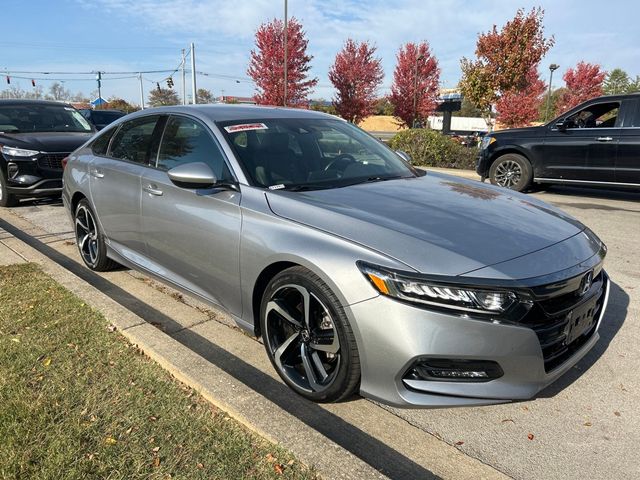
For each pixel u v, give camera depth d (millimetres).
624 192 10188
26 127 8906
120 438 2416
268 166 3418
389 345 2426
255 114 3957
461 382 2434
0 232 5918
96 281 4758
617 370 3229
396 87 31547
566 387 3049
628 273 5070
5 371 2957
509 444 2561
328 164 3678
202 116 3768
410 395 2463
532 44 19312
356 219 2754
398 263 2449
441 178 3939
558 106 36000
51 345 3260
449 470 2383
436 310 2363
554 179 9586
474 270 2404
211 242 3307
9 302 3904
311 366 2828
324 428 2678
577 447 2535
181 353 3096
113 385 2842
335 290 2570
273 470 2221
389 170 3891
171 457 2303
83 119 9844
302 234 2797
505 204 3256
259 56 29141
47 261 4793
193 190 3455
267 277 3059
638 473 2363
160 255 3873
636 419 2750
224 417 2592
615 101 8891
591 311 2822
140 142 4242
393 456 2477
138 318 3586
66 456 2283
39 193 7996
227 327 3832
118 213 4273
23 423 2490
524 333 2395
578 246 2822
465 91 21250
